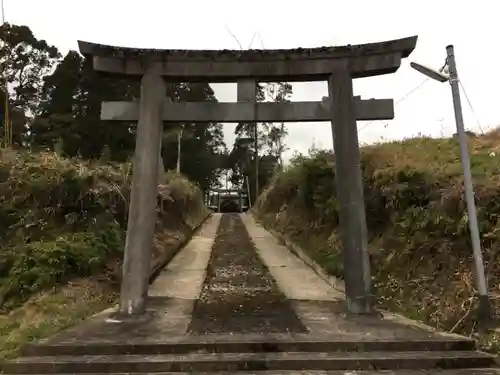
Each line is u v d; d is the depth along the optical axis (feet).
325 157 56.54
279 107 32.14
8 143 56.65
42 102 106.52
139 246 30.14
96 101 96.89
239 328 25.72
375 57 31.94
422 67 26.86
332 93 31.96
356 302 29.19
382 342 22.57
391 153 44.83
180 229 68.18
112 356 21.68
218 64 32.60
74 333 24.56
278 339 23.12
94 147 94.53
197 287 38.55
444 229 31.91
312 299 34.22
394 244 36.37
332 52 32.14
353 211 30.22
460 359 20.88
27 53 104.37
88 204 42.37
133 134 100.37
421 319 27.25
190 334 24.36
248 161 185.88
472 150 41.32
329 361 20.79
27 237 38.34
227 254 55.01
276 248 59.31
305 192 58.03
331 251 44.50
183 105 32.37
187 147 154.10
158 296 35.27
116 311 30.35
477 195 30.73
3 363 20.84
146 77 32.50
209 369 20.63
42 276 33.17
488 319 23.59
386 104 31.53
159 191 61.77
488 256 27.89
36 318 27.81
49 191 41.60
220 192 181.88
